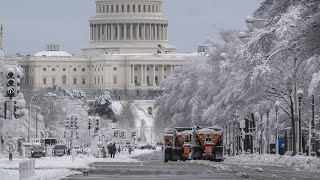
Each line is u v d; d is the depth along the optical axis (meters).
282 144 180.62
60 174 90.25
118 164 133.25
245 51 150.38
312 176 90.25
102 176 91.25
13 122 100.50
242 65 154.25
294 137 140.38
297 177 88.12
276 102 154.62
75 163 125.81
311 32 100.19
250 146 199.62
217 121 199.50
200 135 153.25
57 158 154.75
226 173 97.94
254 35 141.38
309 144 142.88
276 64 148.00
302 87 148.62
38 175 83.00
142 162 145.12
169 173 98.56
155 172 100.94
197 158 153.62
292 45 107.75
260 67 147.00
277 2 108.50
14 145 101.00
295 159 125.62
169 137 155.25
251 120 186.38
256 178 86.69
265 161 137.50
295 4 106.88
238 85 176.25
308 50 101.88
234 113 191.00
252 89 157.25
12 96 92.38
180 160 155.62
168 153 154.88
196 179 85.50
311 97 146.50
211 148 152.50
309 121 161.75
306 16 102.62
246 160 146.88
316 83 126.25
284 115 173.12
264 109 169.12
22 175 75.06
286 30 126.06
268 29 128.12
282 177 88.38
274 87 151.88
